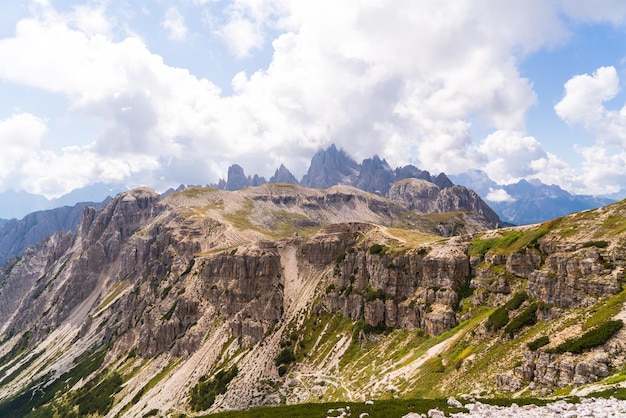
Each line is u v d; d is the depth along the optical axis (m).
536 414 52.69
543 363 95.56
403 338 199.00
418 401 71.56
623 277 114.25
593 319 98.31
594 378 82.06
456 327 171.50
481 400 69.50
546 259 146.38
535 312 130.62
